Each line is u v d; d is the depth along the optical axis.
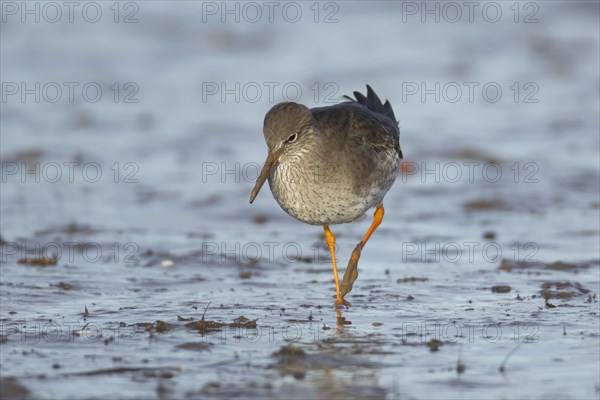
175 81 25.61
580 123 21.39
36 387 8.19
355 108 12.53
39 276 12.59
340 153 11.58
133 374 8.59
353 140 11.80
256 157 19.81
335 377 8.59
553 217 15.75
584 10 31.80
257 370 8.77
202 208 16.75
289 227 15.78
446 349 9.48
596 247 14.04
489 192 17.19
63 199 17.19
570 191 17.11
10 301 11.34
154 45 28.95
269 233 15.38
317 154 11.43
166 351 9.35
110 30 30.33
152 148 20.44
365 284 12.44
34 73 26.03
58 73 26.14
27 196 17.33
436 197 17.09
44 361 8.96
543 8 32.09
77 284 12.25
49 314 10.80
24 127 21.84
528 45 28.48
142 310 11.05
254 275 13.01
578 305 11.20
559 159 18.97
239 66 26.88
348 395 8.13
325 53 28.02
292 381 8.47
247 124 22.17
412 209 16.50
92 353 9.25
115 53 28.09
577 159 18.92
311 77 25.45
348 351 9.41
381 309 11.16
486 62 26.86
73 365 8.84
